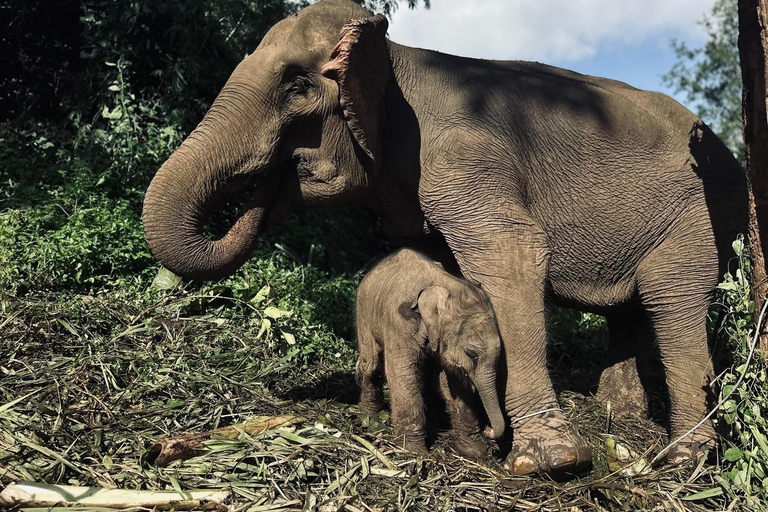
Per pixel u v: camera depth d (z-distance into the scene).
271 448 4.14
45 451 3.80
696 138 5.18
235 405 4.89
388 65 4.76
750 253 4.32
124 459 3.94
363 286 4.99
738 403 4.11
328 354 6.32
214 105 4.56
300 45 4.54
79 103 9.45
